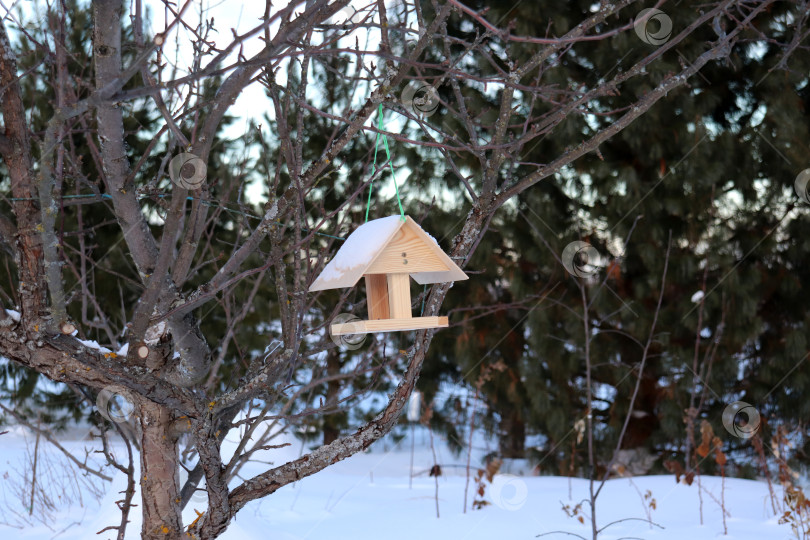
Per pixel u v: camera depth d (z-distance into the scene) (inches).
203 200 86.1
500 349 296.7
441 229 281.9
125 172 79.8
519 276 280.8
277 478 88.3
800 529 181.0
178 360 90.1
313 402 291.7
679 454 279.1
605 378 288.0
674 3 255.6
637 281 277.0
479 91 271.6
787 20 264.5
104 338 257.1
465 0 271.1
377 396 325.4
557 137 269.9
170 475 91.3
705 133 263.9
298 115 81.0
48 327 76.0
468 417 320.2
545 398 281.7
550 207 277.6
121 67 75.4
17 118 79.3
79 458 262.8
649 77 257.1
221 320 282.7
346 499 229.5
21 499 211.9
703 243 275.4
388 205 278.1
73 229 257.4
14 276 224.1
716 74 275.0
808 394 266.7
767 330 287.9
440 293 91.7
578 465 289.1
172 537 91.4
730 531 180.7
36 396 315.0
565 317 278.7
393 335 301.6
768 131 269.4
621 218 272.1
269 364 84.3
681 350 269.3
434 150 285.3
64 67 88.0
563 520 193.9
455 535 180.4
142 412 89.7
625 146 280.2
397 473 304.5
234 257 81.7
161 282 75.8
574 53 272.1
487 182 94.9
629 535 178.4
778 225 273.9
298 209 80.9
